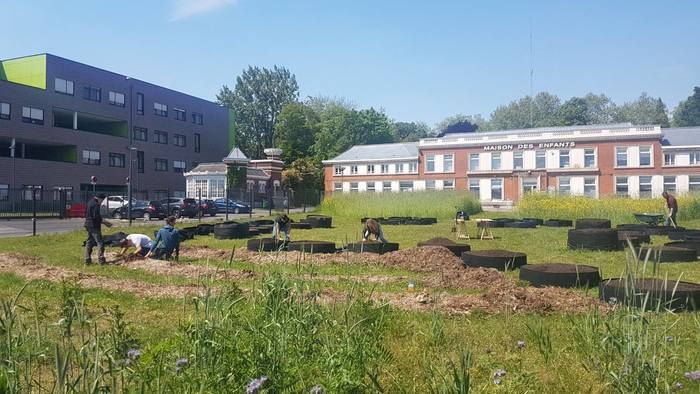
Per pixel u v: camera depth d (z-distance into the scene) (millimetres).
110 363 3346
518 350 5453
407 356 4945
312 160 79375
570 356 5043
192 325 3930
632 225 22938
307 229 26328
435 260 11797
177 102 67000
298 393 3428
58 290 8758
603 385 4180
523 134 54562
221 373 3287
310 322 4359
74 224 31094
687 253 12734
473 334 6027
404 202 36031
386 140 94188
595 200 32625
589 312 6367
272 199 53094
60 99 52750
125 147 59531
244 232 21312
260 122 98875
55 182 51406
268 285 4531
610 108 112125
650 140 50000
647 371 3834
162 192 63719
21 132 48938
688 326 6191
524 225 26781
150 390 3312
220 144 74312
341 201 38438
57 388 3338
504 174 54906
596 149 51719
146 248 13859
